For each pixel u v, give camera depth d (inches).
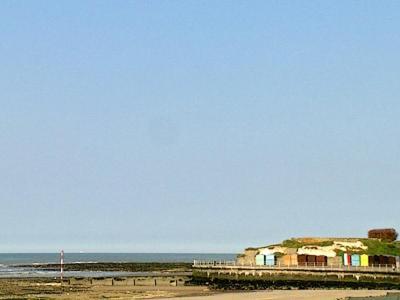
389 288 5526.6
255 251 6594.5
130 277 7258.9
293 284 5944.9
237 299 4379.9
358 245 6525.6
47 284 5925.2
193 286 5767.7
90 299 4503.0
